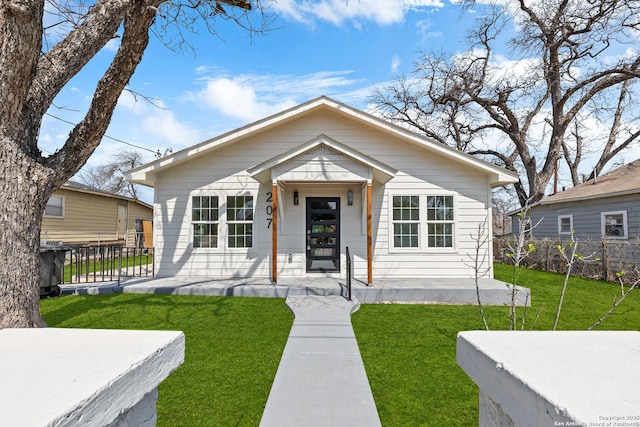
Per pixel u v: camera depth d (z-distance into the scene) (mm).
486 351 1044
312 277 8844
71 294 7387
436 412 2943
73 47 4156
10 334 1256
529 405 806
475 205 8914
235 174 9023
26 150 3879
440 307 6852
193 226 8969
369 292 7301
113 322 5453
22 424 665
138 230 21406
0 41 3369
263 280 8398
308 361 3812
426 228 8906
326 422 2602
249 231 8969
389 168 7426
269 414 2709
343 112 8688
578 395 751
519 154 20234
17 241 3693
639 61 15727
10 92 3553
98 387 827
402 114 22141
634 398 739
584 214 14312
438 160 8992
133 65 4551
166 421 2775
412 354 4227
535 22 17562
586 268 11102
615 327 5320
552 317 6000
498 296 7168
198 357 4086
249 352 4250
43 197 3990
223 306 6559
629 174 14172
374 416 2688
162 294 7477
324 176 7477
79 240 15430
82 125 4324
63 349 1091
